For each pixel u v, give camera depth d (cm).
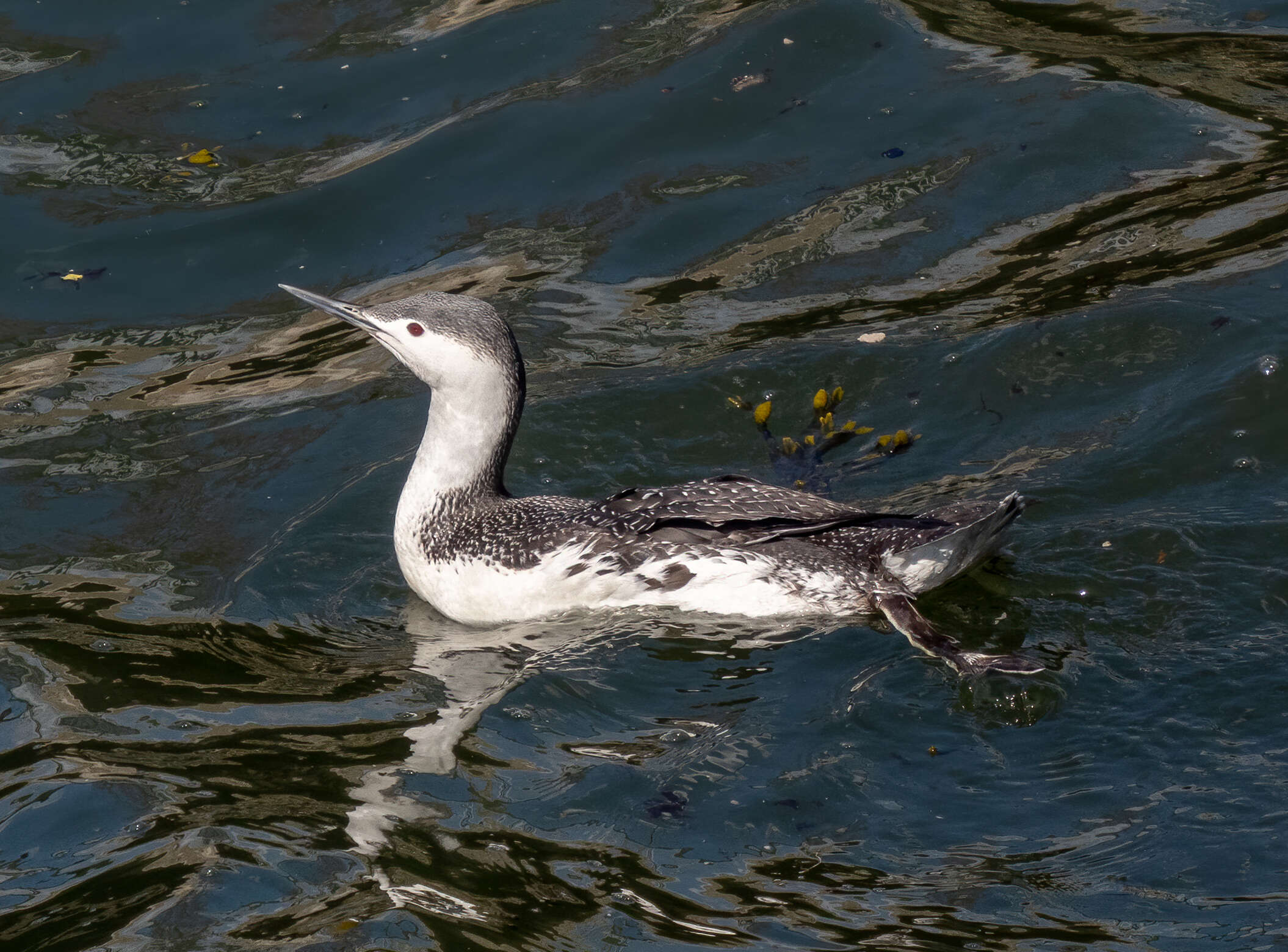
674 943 713
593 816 817
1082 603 1016
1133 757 848
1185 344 1330
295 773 868
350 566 1148
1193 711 883
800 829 802
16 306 1517
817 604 1016
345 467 1282
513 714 925
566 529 1048
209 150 1730
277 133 1759
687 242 1576
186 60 1892
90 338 1480
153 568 1136
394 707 941
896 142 1686
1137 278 1435
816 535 1057
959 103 1739
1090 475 1183
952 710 902
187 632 1045
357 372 1440
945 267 1503
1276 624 966
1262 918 708
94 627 1052
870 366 1373
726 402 1346
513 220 1617
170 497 1241
